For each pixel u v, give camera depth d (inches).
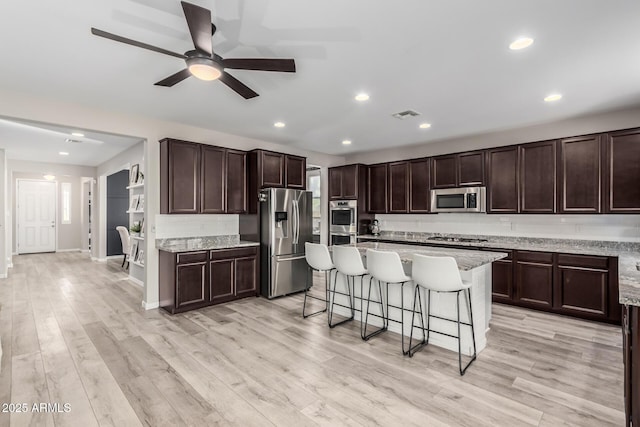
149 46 75.2
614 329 133.6
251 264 185.2
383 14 75.9
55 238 367.6
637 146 137.1
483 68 104.2
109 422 76.1
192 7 61.4
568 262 147.7
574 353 112.3
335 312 157.6
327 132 188.2
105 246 313.7
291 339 125.3
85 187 369.7
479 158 184.5
